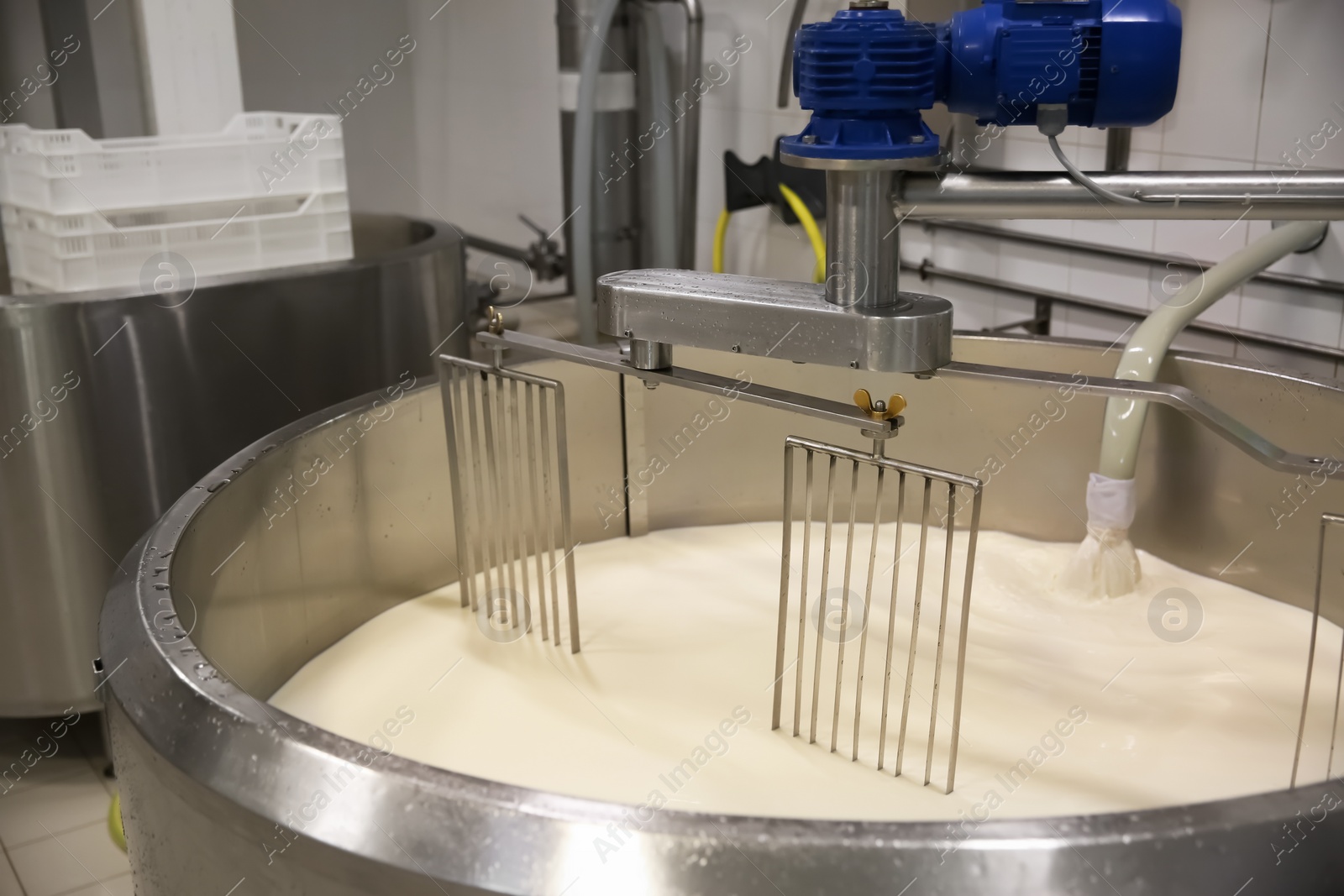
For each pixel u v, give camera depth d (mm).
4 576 2072
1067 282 2354
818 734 1467
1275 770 1394
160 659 1083
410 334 2420
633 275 1414
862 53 1090
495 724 1507
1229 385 1790
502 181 4129
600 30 2971
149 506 2127
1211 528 1866
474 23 4074
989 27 1102
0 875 1839
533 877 816
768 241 3066
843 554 1983
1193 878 779
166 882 1086
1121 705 1537
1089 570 1815
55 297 1985
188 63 2504
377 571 1797
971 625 1753
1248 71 1963
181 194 2273
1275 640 1688
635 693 1574
